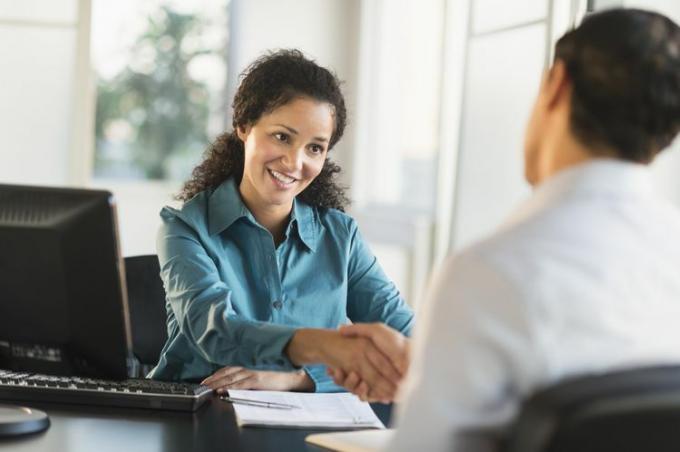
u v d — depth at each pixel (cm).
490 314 118
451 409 119
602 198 128
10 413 190
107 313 185
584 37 130
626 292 122
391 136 750
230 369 240
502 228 130
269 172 250
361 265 271
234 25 778
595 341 120
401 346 184
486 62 535
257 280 254
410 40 726
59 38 664
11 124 666
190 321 223
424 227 642
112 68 775
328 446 183
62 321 186
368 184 770
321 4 780
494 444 118
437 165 639
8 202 184
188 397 208
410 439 121
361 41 765
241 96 254
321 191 271
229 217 251
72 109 668
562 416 103
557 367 118
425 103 701
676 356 125
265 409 211
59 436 183
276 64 249
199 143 788
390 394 186
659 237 128
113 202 181
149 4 774
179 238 246
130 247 746
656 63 126
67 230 181
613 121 128
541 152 140
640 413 103
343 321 262
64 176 668
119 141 781
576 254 121
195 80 783
